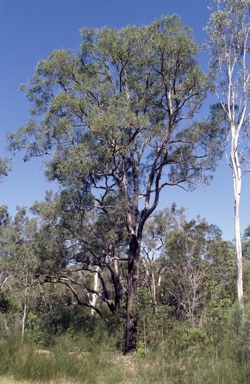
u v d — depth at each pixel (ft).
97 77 68.39
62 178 62.64
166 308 62.13
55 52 64.49
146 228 105.50
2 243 116.88
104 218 67.77
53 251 71.20
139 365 37.83
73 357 38.47
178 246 94.02
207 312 60.13
